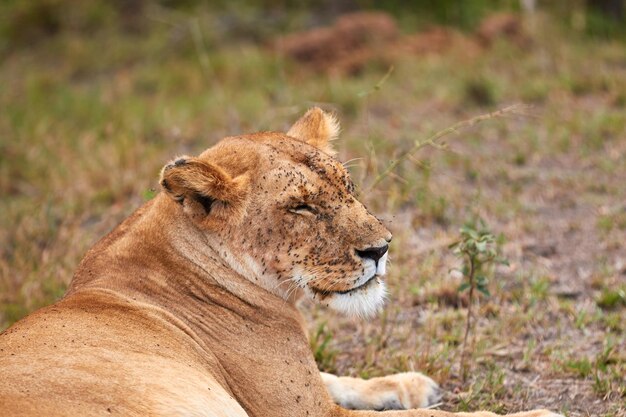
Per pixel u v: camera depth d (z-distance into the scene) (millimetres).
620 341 9430
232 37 24375
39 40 25750
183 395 6344
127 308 7164
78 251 12133
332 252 7410
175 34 24484
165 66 23094
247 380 7328
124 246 7645
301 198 7402
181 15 25125
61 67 24062
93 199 14555
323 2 25359
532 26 22125
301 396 7375
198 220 7441
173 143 17156
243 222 7414
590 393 8547
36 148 17016
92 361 6301
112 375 6215
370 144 12555
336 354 9594
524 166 14914
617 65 20062
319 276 7438
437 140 15922
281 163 7488
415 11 24641
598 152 15258
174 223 7574
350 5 25172
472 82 18734
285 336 7535
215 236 7488
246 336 7441
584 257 11680
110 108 19594
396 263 11500
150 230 7621
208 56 23125
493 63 20453
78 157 16500
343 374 9367
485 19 22828
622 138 15617
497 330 9805
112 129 17547
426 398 8586
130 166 15648
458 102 18344
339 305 7523
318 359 9477
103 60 24016
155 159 15953
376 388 8562
